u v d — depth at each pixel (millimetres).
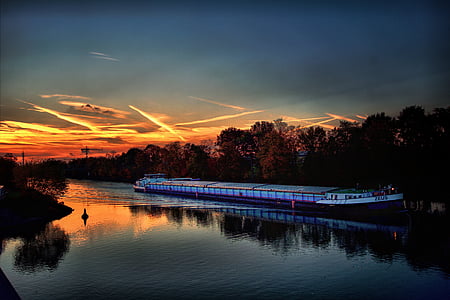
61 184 105312
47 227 76938
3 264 52500
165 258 53719
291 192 100875
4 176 134250
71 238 66938
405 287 41781
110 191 165375
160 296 40625
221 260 52438
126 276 46750
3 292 30688
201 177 185125
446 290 40719
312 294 40594
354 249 55938
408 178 119188
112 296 40906
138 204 112812
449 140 116875
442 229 66000
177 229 73125
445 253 52719
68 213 94688
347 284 43000
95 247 60438
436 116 121875
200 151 186625
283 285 43125
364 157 120500
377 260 50656
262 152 145750
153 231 71562
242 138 187750
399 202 81438
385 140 122375
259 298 39750
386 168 119188
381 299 39125
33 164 104312
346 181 123875
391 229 67250
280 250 56688
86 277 46750
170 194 147000
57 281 45625
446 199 97938
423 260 50062
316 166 132500
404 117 128125
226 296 40406
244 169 171125
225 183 134250
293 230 69750
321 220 78500
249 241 62469
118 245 61375
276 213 90062
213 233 69000
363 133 128375
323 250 56000
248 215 88500
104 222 81562
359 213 82438
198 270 48469
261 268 48844
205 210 98250
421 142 124500
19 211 86750
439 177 116938
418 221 73312
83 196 139750
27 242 64625
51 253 57531
